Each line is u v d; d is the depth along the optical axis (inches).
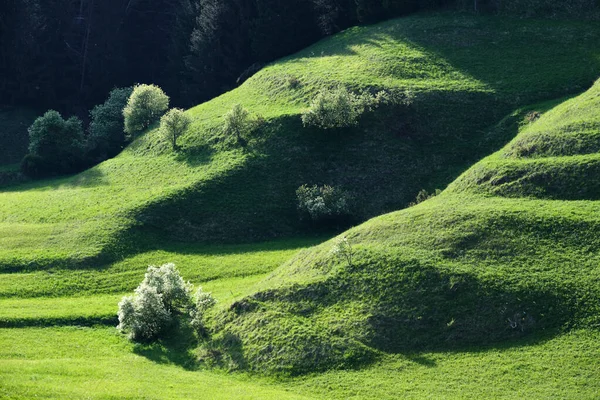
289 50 5462.6
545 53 4515.3
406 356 2358.5
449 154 3966.5
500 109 4133.9
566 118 3437.5
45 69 6156.5
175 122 4411.9
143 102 4918.8
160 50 6638.8
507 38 4714.6
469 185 3147.1
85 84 6264.8
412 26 4982.8
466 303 2454.5
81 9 6387.8
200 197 3828.7
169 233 3641.7
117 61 6314.0
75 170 4982.8
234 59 5659.5
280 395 2171.5
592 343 2249.0
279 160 4033.0
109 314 2901.1
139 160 4448.8
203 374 2436.0
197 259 3447.3
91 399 2084.2
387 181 3885.3
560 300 2397.9
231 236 3663.9
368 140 4079.7
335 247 2783.0
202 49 5693.9
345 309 2546.8
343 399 2183.8
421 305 2484.0
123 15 6417.3
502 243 2650.1
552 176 2967.5
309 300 2623.0
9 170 5054.1
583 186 2891.2
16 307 2955.2
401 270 2608.3
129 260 3420.3
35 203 4109.3
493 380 2186.3
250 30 5521.7
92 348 2645.2
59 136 5059.1
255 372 2406.5
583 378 2133.4
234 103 4726.9
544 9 4933.6
